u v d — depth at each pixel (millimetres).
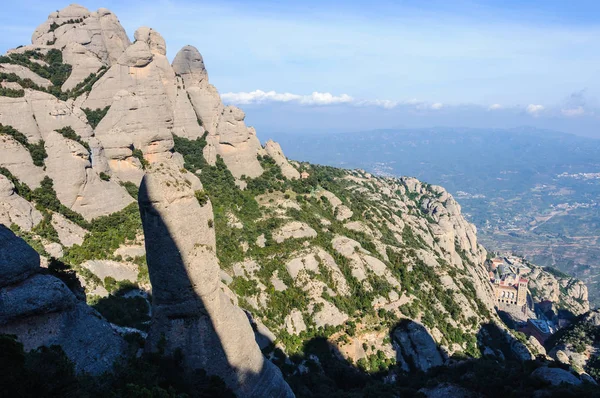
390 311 95125
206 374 42094
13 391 30344
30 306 38188
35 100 80750
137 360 40438
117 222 79375
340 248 102188
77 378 35531
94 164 83750
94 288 65750
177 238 40906
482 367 82750
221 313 43938
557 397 63438
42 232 68812
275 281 90562
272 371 48031
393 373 86812
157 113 102875
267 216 106250
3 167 72375
